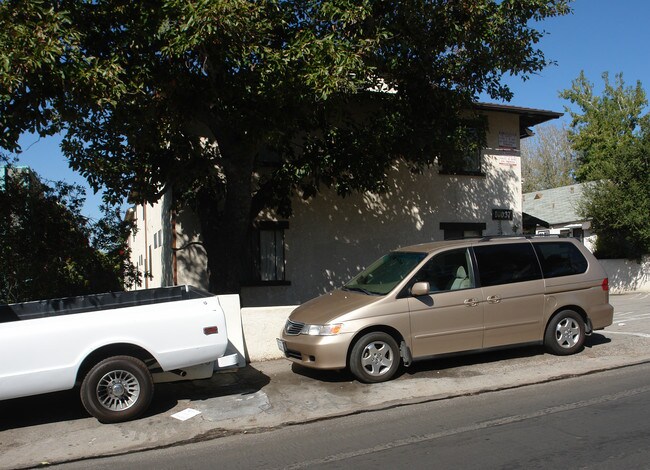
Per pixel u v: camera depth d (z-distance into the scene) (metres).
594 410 5.91
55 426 6.01
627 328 10.82
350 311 7.13
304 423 5.93
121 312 6.05
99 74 7.61
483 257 7.91
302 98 8.55
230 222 10.66
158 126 9.05
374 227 14.70
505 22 10.35
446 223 15.65
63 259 9.98
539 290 8.05
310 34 8.68
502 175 16.58
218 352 6.36
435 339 7.38
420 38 10.43
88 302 7.51
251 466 4.80
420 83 11.45
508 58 10.89
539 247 8.31
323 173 11.74
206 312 6.35
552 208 26.22
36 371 5.62
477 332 7.61
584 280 8.41
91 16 8.63
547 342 8.18
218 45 8.04
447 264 7.74
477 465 4.57
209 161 10.13
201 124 12.62
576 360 8.05
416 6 9.65
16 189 9.78
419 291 7.19
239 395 6.93
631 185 18.67
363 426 5.73
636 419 5.56
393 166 15.09
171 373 6.56
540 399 6.40
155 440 5.53
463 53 11.20
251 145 9.41
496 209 16.39
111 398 5.98
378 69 10.47
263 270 13.49
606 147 30.88
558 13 10.41
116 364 5.96
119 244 10.91
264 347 8.73
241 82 8.65
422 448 5.02
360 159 11.46
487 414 5.93
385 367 7.23
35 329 5.67
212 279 11.45
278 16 8.91
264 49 8.34
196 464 4.90
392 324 7.18
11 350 5.55
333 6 9.00
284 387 7.21
